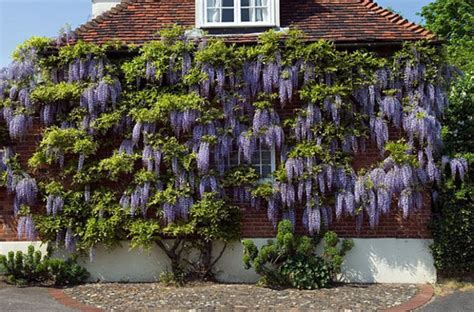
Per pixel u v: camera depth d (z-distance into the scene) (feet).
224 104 36.14
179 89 36.81
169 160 35.78
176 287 34.19
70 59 36.76
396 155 34.71
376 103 36.14
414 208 35.50
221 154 35.83
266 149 36.86
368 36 37.06
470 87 40.65
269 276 33.91
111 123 36.06
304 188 35.47
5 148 37.19
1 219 37.35
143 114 35.63
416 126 34.88
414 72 35.63
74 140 36.14
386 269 35.55
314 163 35.40
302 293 32.07
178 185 35.60
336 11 40.57
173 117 35.58
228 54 36.27
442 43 36.32
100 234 35.29
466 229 34.68
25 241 37.06
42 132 37.32
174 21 40.37
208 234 34.99
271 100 36.32
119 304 29.66
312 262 33.88
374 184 35.09
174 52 36.50
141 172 35.81
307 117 35.63
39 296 31.42
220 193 35.76
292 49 36.14
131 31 39.27
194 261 36.09
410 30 37.83
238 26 38.86
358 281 35.55
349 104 35.73
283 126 36.35
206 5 39.34
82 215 36.06
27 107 36.81
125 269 36.40
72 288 33.76
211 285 34.71
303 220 35.42
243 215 36.17
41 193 36.70
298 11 40.73
